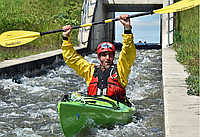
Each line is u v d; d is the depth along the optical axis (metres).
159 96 7.65
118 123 5.18
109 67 5.26
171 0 22.05
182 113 4.75
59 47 17.48
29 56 12.99
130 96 7.70
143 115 5.93
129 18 5.08
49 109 6.67
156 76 10.59
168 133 3.89
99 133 4.81
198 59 10.35
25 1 22.91
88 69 5.40
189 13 23.03
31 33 5.74
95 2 21.88
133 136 4.70
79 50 16.98
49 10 22.50
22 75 10.53
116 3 23.59
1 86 8.73
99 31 23.00
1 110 6.60
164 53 14.38
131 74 10.96
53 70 12.27
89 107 4.55
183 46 14.71
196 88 6.07
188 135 3.82
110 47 5.20
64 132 4.55
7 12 20.08
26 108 6.78
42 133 5.12
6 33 5.78
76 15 22.47
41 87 9.02
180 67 9.63
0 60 11.19
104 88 5.16
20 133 5.12
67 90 8.73
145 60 15.26
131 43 5.07
